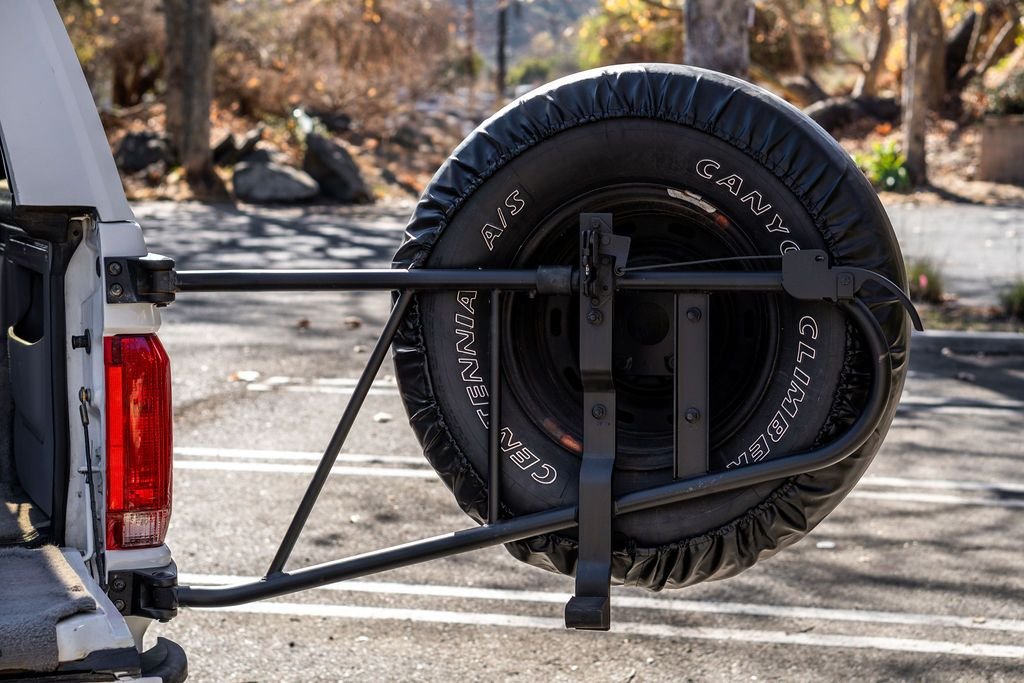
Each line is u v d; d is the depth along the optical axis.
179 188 27.19
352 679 4.71
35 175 3.29
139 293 3.32
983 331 11.52
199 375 9.95
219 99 36.38
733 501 3.39
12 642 2.82
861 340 3.29
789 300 3.33
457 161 3.57
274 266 16.08
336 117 36.47
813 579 5.83
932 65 34.97
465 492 3.61
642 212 3.61
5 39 3.28
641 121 3.40
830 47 40.22
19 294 4.16
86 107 3.34
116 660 2.91
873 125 35.00
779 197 3.32
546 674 4.78
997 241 18.81
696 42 13.49
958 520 6.70
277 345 11.13
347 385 9.72
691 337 3.34
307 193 26.70
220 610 5.39
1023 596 5.61
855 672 4.80
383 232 20.78
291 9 37.59
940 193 26.95
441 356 3.59
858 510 6.88
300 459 7.72
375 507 6.82
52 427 3.53
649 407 3.62
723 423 3.44
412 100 38.22
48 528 3.54
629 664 4.88
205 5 26.88
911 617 5.36
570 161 3.48
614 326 3.60
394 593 5.65
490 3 46.94
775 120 3.32
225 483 7.20
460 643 5.08
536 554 3.60
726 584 5.76
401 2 38.34
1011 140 28.55
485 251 3.57
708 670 4.82
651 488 3.37
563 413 3.61
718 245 3.59
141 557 3.39
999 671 4.81
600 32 40.88
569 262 3.72
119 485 3.36
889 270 3.28
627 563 3.47
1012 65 33.25
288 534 3.62
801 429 3.34
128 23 36.88
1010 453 8.02
